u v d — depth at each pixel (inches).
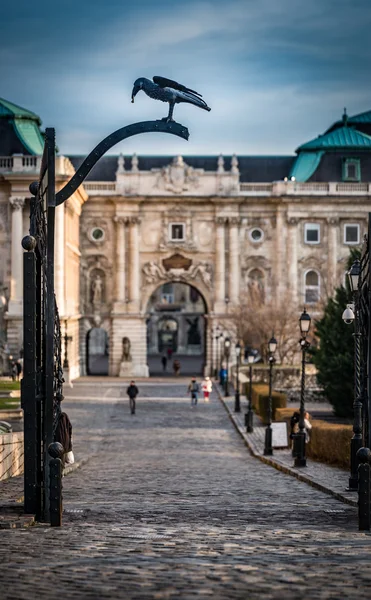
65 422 1015.6
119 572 606.5
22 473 1494.8
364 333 1120.8
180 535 798.5
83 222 4574.3
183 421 2760.8
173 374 4803.2
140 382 4210.1
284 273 4596.5
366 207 4581.7
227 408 3068.4
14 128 4264.3
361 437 1279.5
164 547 719.7
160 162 4867.1
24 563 641.0
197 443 2250.2
